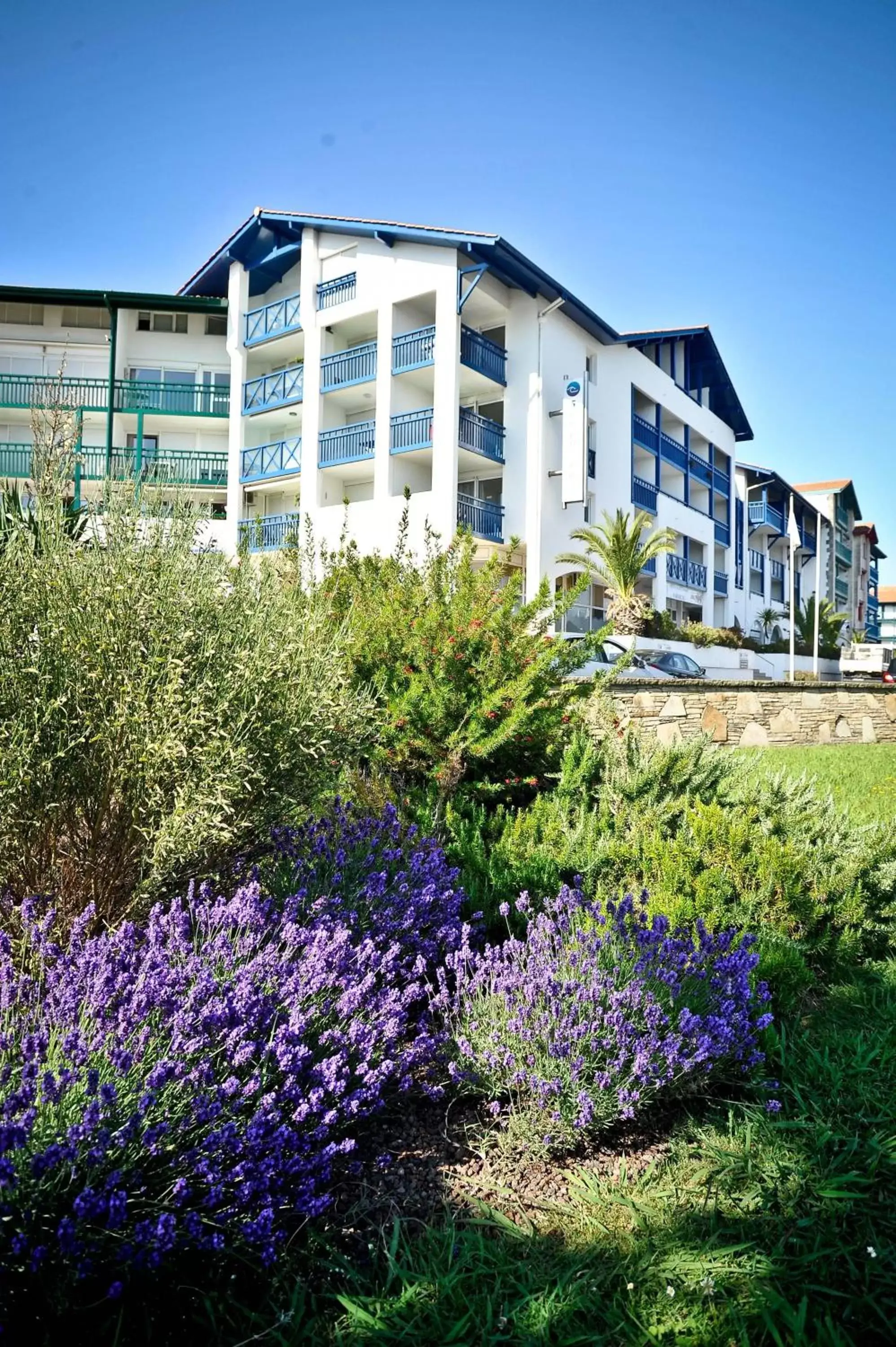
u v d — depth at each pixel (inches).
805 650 1601.9
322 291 981.8
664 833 194.2
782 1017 138.4
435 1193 94.7
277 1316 75.4
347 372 965.8
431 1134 105.7
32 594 114.1
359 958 113.4
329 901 131.0
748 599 1651.1
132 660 118.0
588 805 225.8
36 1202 67.1
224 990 91.3
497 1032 110.7
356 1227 88.6
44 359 1178.0
